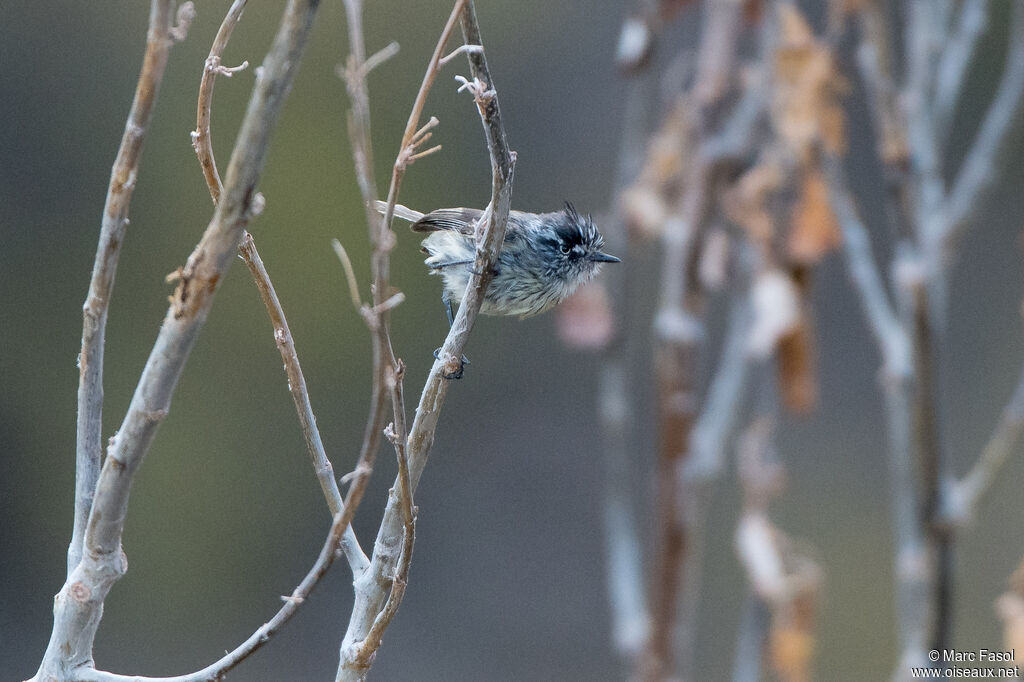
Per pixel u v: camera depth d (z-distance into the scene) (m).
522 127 19.50
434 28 17.83
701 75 6.80
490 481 18.77
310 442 4.20
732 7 6.76
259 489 16.80
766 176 6.36
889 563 15.38
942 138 6.22
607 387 6.94
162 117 16.69
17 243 17.20
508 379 19.28
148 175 16.72
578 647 17.00
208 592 16.48
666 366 6.59
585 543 18.17
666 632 6.57
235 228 3.30
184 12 3.54
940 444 5.75
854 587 14.93
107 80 17.66
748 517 6.38
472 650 16.98
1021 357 16.81
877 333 5.86
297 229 16.53
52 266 17.30
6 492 16.83
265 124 3.22
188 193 16.72
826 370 17.50
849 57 6.48
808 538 15.93
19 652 16.20
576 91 19.64
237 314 16.58
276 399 16.89
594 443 18.91
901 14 6.15
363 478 3.53
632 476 15.55
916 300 5.63
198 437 16.59
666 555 6.59
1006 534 14.17
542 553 18.11
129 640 16.09
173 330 3.42
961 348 17.23
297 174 16.59
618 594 6.68
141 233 16.70
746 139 6.57
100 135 17.59
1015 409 5.79
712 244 6.71
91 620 3.78
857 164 15.56
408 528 3.65
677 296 6.66
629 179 7.05
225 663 3.75
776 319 6.13
